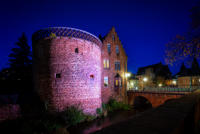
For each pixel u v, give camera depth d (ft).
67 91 45.73
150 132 5.13
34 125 33.63
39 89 47.19
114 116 56.08
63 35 47.42
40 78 47.19
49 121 37.86
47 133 32.30
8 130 30.94
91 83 51.78
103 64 77.36
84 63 50.31
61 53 46.55
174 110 9.25
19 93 53.52
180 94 63.26
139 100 104.58
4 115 37.04
